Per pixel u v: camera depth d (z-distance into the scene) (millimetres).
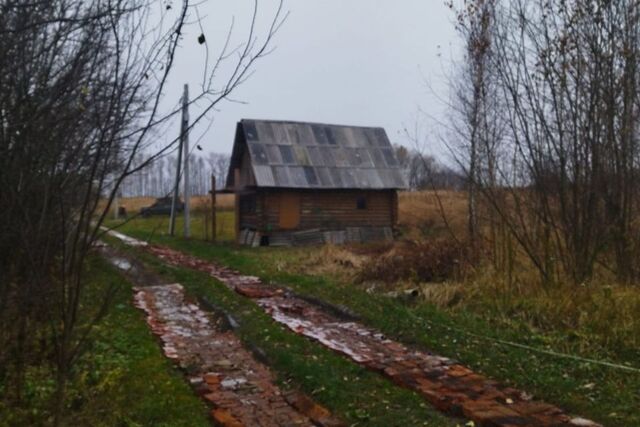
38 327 5539
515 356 6617
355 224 24172
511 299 8820
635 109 9547
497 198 10422
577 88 9562
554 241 9977
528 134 9938
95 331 7379
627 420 4844
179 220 35406
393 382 6012
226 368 6629
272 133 24438
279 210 23125
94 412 5117
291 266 15070
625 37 9383
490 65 10727
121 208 37406
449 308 9234
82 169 4137
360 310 9219
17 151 4051
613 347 6695
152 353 7055
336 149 24969
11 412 4898
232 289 11734
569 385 5637
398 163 25391
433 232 17453
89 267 9562
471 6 10781
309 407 5309
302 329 8234
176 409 5258
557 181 9727
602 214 9508
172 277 13383
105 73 4188
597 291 8320
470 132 11602
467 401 5273
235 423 4906
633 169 9531
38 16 3854
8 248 4461
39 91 3957
